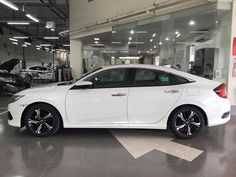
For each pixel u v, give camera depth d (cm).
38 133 509
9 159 396
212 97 498
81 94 497
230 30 711
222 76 759
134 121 498
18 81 1276
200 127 504
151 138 512
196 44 917
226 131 572
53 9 1869
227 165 381
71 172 351
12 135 525
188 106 502
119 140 496
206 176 344
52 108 504
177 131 503
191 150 445
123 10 1069
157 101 494
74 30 1510
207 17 795
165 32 1040
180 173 352
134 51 1164
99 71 511
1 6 1797
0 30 2125
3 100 1083
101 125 499
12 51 2775
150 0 917
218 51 786
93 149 445
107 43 1688
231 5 703
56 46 3456
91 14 1332
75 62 1641
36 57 3534
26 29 2789
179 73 513
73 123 500
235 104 725
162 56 1062
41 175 342
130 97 494
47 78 2280
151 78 507
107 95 494
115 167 369
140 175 345
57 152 428
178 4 808
